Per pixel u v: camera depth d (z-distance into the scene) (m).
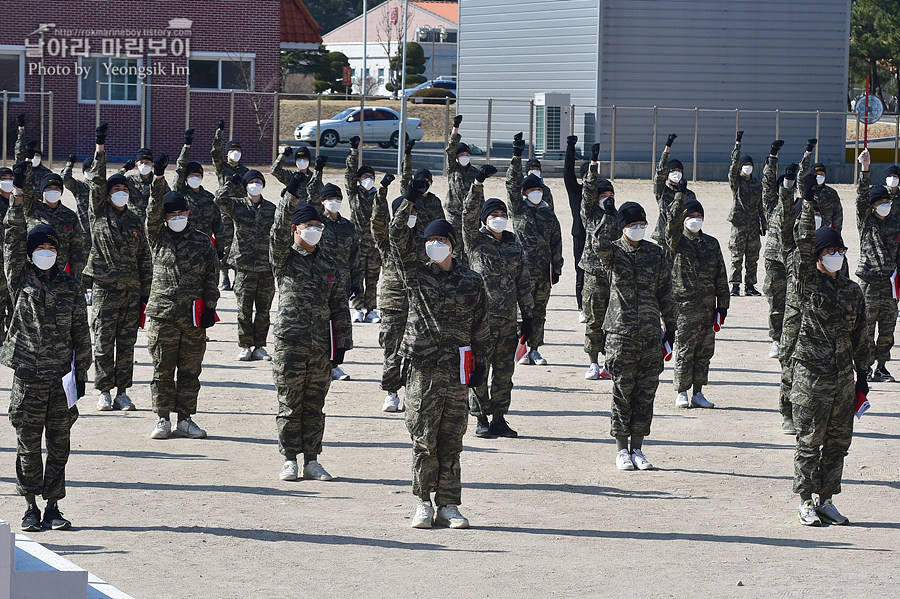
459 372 10.44
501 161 49.12
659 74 49.97
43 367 10.06
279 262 12.16
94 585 8.34
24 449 10.13
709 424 15.37
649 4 49.53
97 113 45.62
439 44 118.44
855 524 11.04
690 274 15.93
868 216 18.22
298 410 12.27
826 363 10.80
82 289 10.27
